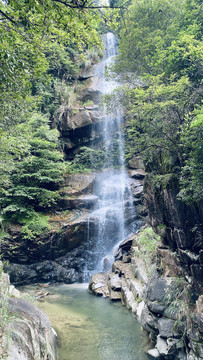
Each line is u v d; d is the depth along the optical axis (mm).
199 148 4531
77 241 13523
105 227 14180
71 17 4074
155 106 5910
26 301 5727
